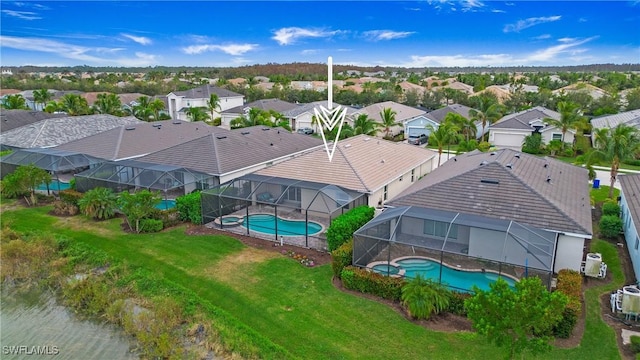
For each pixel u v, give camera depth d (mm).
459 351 17219
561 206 24250
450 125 58094
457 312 19641
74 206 34906
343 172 32781
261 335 18719
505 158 30781
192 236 29750
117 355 18906
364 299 21234
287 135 50438
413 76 182500
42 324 21422
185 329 19891
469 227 22953
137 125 52156
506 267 23266
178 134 52375
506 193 25438
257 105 90125
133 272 24938
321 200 31469
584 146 59125
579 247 22750
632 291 19531
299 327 19234
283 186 32750
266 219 33125
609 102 87500
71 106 86500
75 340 20062
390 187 35531
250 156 41438
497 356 16859
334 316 19938
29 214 34781
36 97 100625
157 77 180625
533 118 67188
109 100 89062
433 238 24219
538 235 21938
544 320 13852
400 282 20953
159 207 36469
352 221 26250
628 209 27344
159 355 18375
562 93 95188
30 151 44094
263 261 25734
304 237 29453
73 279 24797
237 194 31703
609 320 19234
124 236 29875
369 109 82500
